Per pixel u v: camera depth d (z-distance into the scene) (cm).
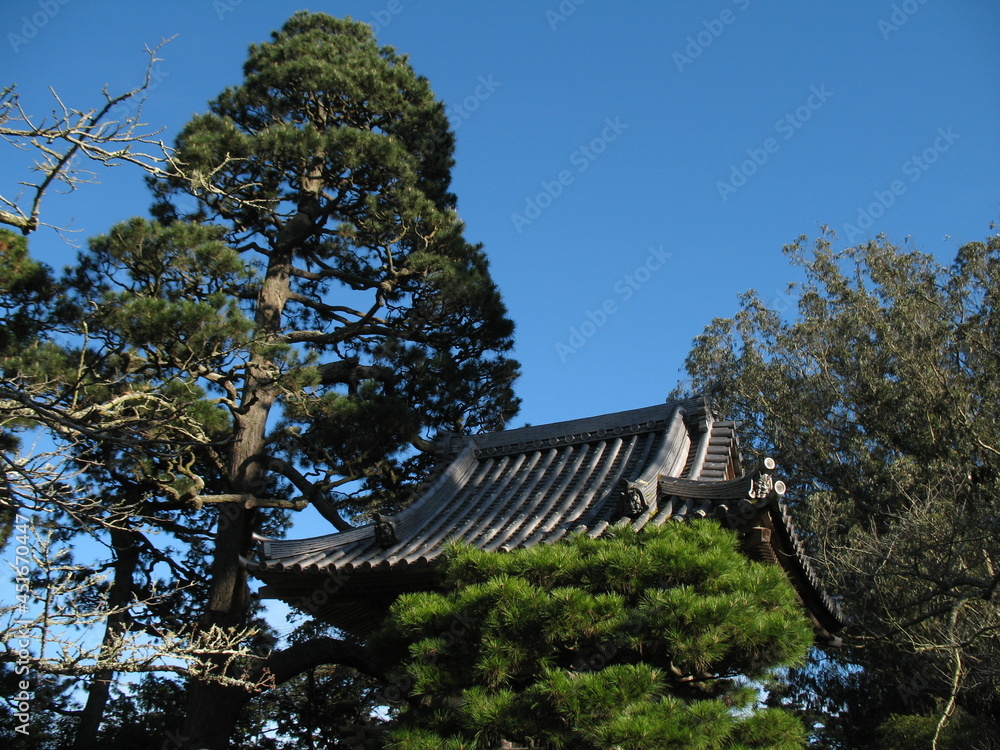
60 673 708
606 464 1064
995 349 2400
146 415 1035
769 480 784
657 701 632
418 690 673
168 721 1686
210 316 1203
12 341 1338
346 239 1819
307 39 1950
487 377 1856
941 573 1616
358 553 964
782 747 632
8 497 759
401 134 1914
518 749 635
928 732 1405
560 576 709
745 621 625
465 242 1841
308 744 1684
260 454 1605
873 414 2402
